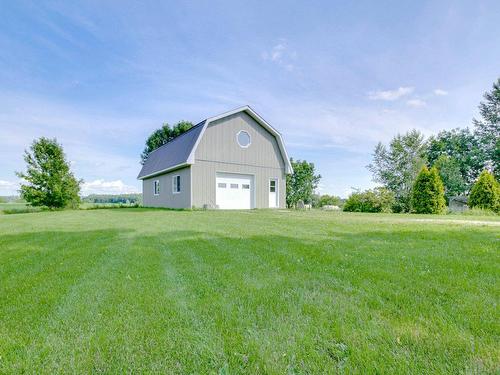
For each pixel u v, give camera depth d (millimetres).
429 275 2852
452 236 5113
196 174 15266
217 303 2230
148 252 4121
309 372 1421
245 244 4605
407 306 2127
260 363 1490
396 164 22406
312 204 32406
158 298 2355
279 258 3633
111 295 2430
